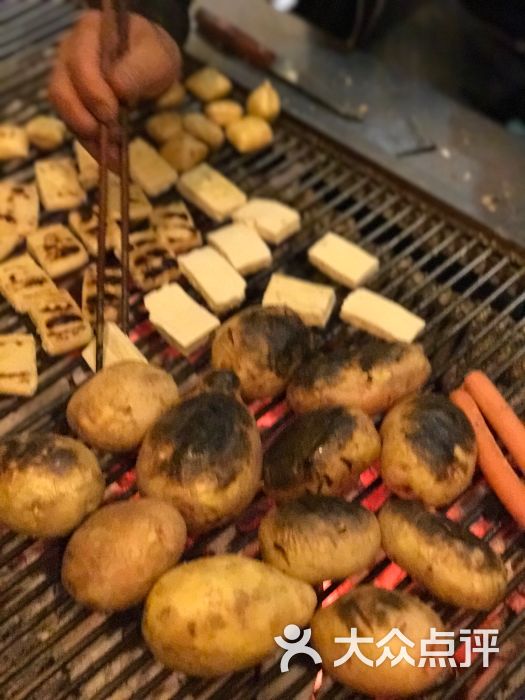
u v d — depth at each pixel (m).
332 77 0.76
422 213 0.67
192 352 0.60
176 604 0.42
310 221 0.68
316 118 0.73
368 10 0.78
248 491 0.48
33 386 0.57
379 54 0.87
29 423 0.56
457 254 0.64
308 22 0.81
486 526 0.54
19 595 0.50
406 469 0.49
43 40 0.81
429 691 0.46
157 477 0.47
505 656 0.48
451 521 0.48
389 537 0.48
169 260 0.63
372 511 0.51
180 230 0.65
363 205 0.68
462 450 0.50
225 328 0.55
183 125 0.72
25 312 0.61
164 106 0.74
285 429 0.52
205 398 0.49
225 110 0.73
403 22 0.90
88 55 0.52
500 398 0.55
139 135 0.74
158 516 0.45
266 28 0.80
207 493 0.46
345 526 0.45
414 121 0.73
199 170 0.69
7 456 0.47
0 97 0.77
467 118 0.73
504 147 0.71
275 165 0.74
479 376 0.55
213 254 0.63
